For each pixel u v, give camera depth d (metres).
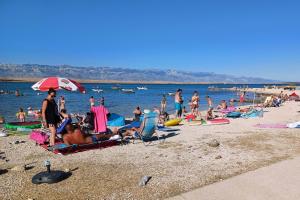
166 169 7.47
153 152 9.30
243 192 5.80
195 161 8.20
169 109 29.41
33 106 32.28
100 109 11.98
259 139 11.09
